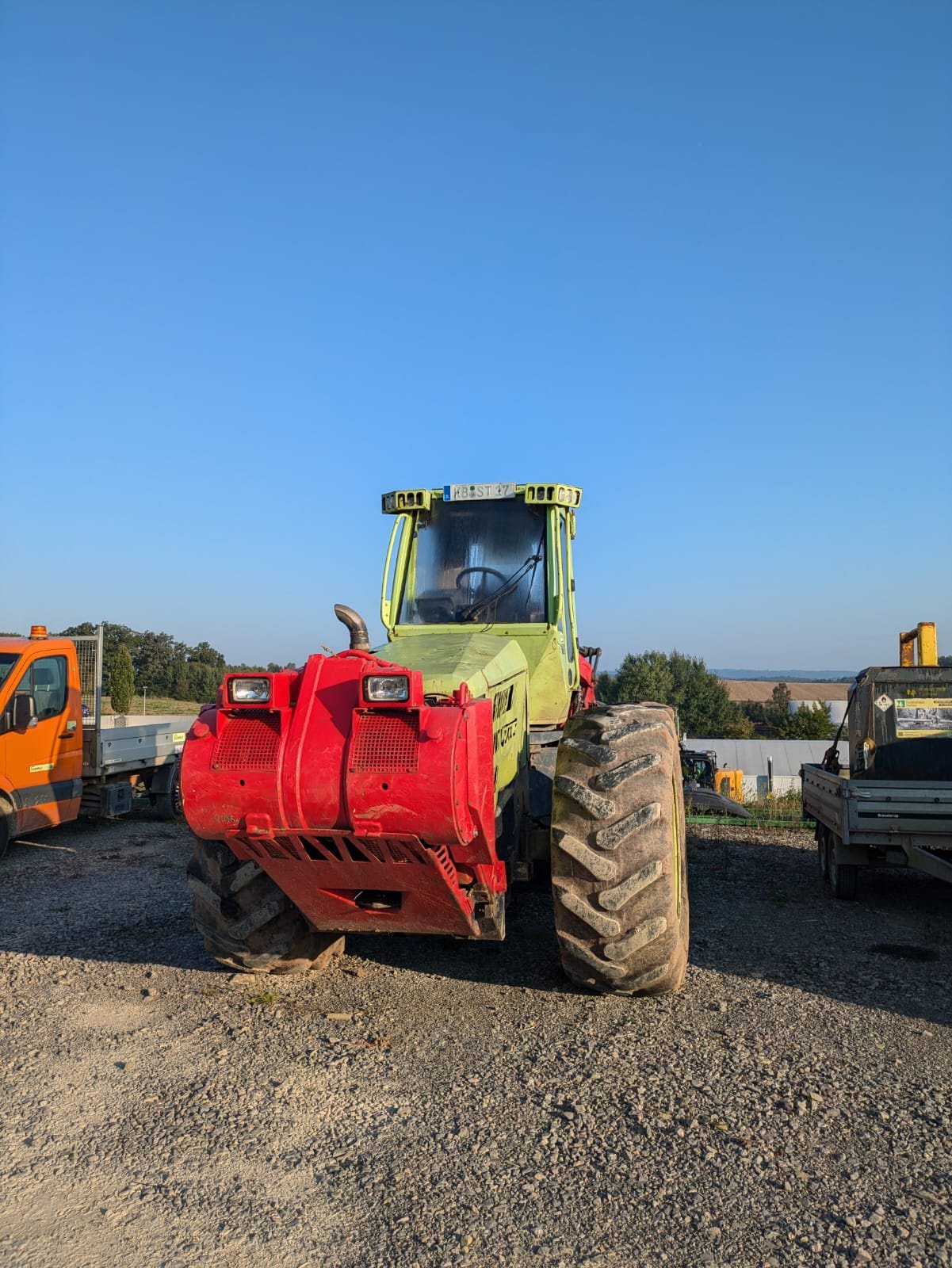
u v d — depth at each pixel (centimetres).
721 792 1773
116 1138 343
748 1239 276
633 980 443
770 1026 441
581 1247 274
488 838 406
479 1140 337
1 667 926
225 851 476
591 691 863
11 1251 276
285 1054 414
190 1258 272
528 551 654
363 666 414
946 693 795
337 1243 279
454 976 514
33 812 943
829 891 756
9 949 582
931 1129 340
